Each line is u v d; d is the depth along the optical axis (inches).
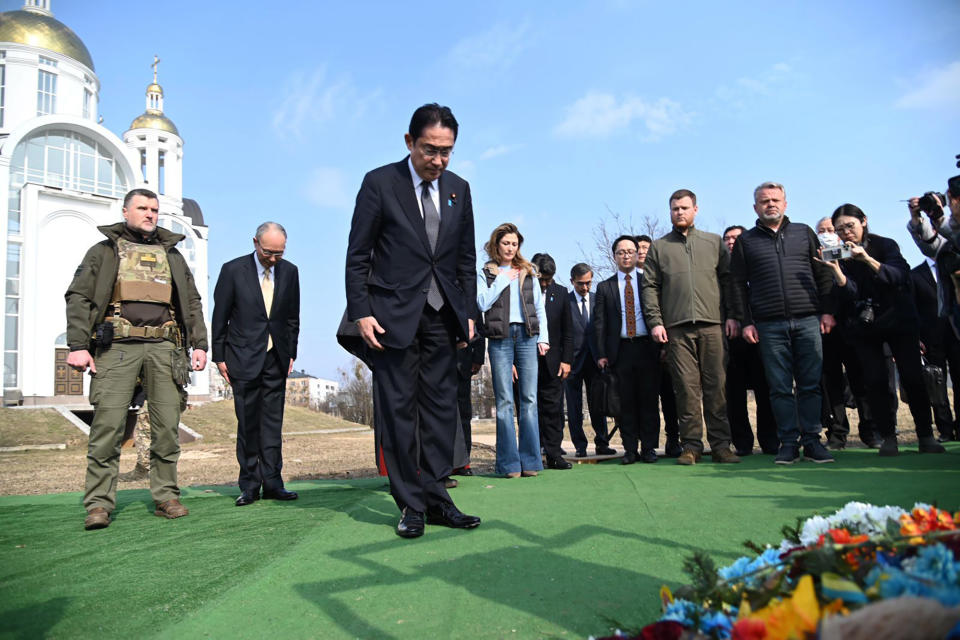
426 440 130.0
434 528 123.6
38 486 322.3
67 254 1353.3
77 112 1535.4
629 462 233.6
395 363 126.2
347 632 74.7
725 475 175.2
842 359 253.0
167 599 88.4
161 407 156.9
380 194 128.3
